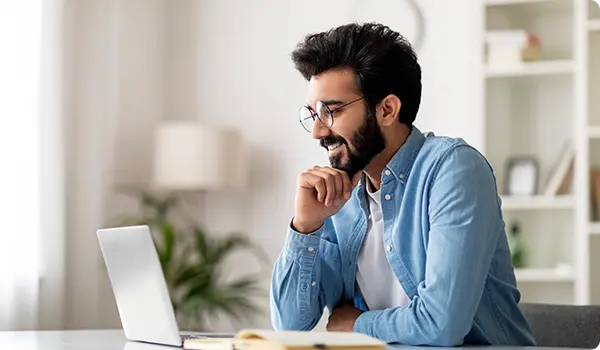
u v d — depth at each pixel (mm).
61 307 4684
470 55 4922
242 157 5223
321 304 2432
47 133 4641
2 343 2188
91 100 4984
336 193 2262
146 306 2074
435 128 4977
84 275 4926
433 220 2160
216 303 4855
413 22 5020
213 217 5535
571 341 2480
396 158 2281
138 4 5375
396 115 2287
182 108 5586
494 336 2242
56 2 4707
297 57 2299
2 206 4359
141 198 5355
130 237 2059
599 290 4574
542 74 4656
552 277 4492
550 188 4551
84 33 4945
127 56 5285
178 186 5047
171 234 4922
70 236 4859
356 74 2244
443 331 2051
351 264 2395
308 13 5340
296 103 5363
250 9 5477
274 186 5395
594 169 4594
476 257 2104
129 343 2133
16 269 4414
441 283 2076
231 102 5500
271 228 5398
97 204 5004
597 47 4648
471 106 4906
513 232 4699
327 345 1593
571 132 4656
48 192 4629
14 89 4445
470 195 2150
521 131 4719
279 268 2363
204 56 5562
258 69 5453
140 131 5383
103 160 5051
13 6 4457
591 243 4594
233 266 5477
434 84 4984
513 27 4762
